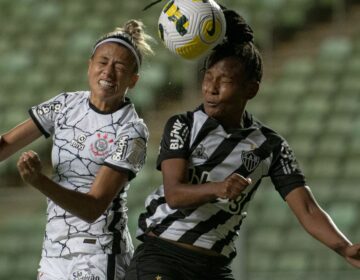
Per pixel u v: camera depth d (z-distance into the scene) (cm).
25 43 4216
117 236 1101
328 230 985
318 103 3634
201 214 981
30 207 3194
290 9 4188
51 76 3969
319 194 2955
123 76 1089
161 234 992
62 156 1098
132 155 1070
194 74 3684
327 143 3359
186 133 980
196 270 986
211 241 984
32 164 906
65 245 1086
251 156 995
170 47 998
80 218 1007
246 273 1870
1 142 1131
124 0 4375
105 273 1085
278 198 2794
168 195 945
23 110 3788
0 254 2981
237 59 973
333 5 4203
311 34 4119
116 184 1050
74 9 4391
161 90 3669
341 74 3822
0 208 3192
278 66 3919
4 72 4009
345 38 4059
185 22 969
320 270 2408
